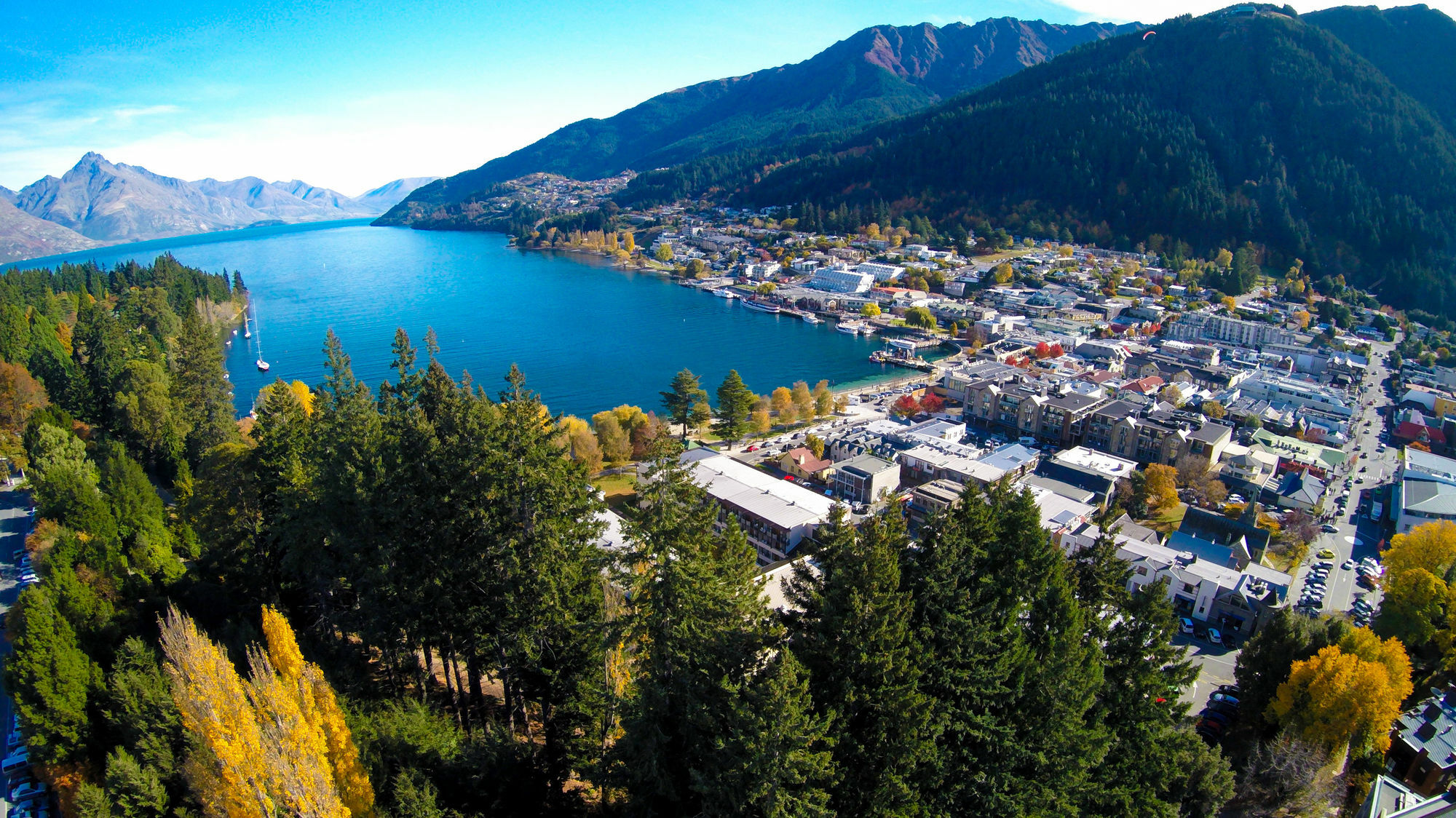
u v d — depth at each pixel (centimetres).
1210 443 14150
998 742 4225
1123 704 5047
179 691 4516
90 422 15038
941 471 13512
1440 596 8019
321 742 4028
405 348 8219
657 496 4659
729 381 16225
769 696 3519
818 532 4806
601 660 5244
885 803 3778
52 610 5675
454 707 6022
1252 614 9125
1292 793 5825
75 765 5459
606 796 4781
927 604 4478
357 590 6028
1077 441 16212
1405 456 15150
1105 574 5612
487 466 5206
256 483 7500
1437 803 5259
